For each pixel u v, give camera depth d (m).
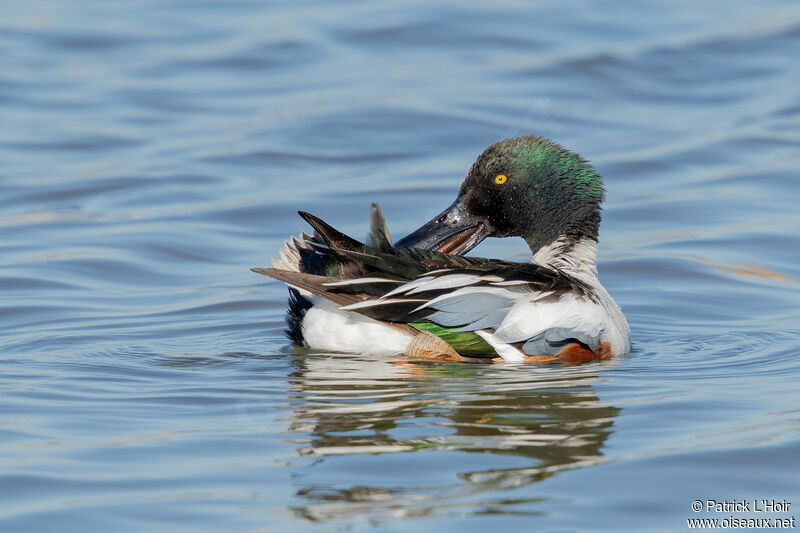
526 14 28.94
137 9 30.00
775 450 8.24
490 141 21.95
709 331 12.80
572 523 7.09
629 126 22.88
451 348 10.55
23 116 23.14
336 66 26.03
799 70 25.67
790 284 14.95
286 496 7.45
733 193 19.11
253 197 19.09
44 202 18.80
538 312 10.80
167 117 23.36
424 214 18.23
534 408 9.23
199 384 10.08
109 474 7.84
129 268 15.72
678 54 26.56
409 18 28.59
